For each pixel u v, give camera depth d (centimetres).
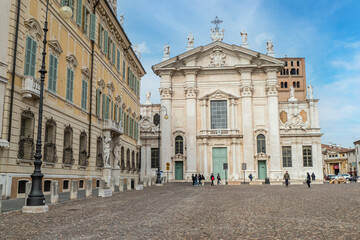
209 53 5928
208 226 1009
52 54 2189
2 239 826
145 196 2239
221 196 2289
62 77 2342
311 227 986
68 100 2420
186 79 5844
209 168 5634
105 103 3186
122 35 3731
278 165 5491
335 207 1513
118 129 3372
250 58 5788
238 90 5800
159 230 944
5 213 1254
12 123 1767
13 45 1783
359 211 1355
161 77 5903
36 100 1992
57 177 2239
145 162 5966
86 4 2788
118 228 973
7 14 1758
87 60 2806
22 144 1847
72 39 2509
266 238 837
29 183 1452
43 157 2067
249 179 5475
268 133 5628
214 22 6094
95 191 2550
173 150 5734
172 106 5884
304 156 5966
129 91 4194
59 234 885
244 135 5603
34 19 1958
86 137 2747
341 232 904
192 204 1688
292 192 2720
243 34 6059
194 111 5753
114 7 3838
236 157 5594
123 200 1888
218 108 5809
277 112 5628
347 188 3328
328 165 12081
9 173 1741
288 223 1060
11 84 1758
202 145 5697
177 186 4212
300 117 6034
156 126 6109
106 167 3084
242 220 1127
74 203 1672
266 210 1416
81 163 2647
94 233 899
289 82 9600
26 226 1002
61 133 2309
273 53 5888
